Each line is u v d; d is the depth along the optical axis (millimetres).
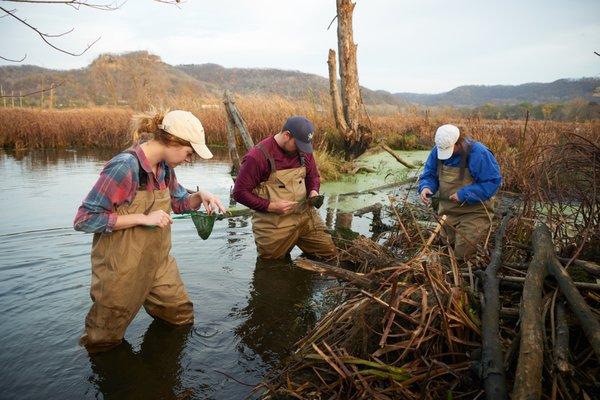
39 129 16094
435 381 2236
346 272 3324
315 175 4738
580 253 3062
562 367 1906
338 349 2459
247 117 14711
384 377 2244
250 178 4250
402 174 9641
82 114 17781
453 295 2547
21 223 5801
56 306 3520
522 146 7637
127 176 2600
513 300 2744
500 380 1937
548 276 2621
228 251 4883
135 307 2891
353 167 10148
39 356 2832
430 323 2502
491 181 4102
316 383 2445
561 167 3930
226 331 3219
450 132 4133
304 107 13977
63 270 4262
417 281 2900
